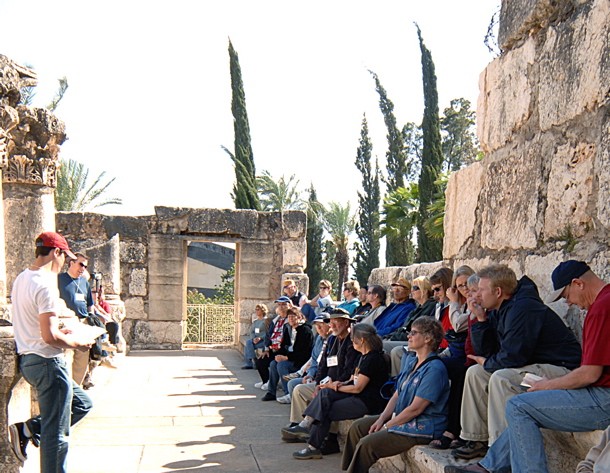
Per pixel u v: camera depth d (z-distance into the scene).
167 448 5.80
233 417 7.29
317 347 7.50
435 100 24.77
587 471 2.77
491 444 3.55
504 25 4.70
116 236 12.80
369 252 34.38
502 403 3.55
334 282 35.56
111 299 12.23
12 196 6.30
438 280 5.41
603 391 3.00
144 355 13.56
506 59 4.66
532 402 3.11
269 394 8.45
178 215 14.80
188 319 16.72
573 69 3.83
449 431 4.39
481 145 5.03
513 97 4.54
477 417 3.95
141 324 14.68
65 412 4.17
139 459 5.42
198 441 6.09
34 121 6.23
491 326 4.04
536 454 3.06
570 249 3.80
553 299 3.36
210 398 8.55
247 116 28.67
